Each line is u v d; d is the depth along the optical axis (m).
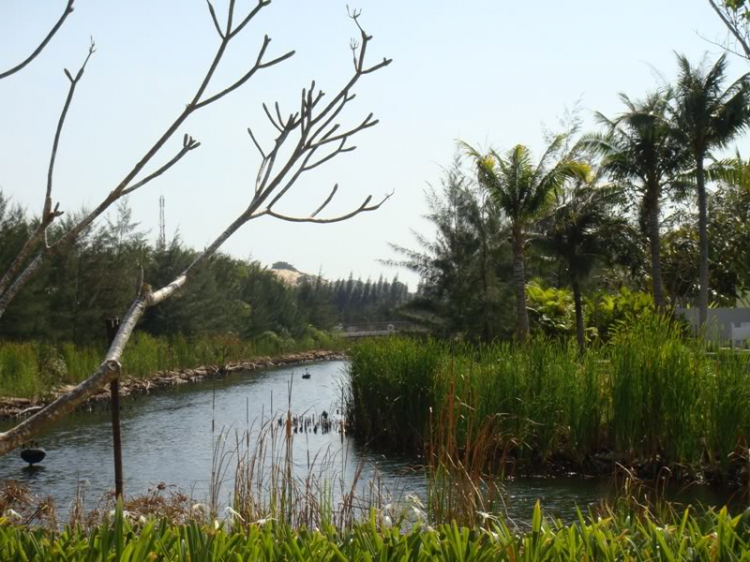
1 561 3.45
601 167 30.30
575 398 14.12
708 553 3.43
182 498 7.36
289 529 3.95
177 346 39.12
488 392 14.51
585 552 3.40
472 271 31.53
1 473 14.72
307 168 3.43
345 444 16.66
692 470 12.59
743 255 37.50
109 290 36.53
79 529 3.99
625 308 31.28
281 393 28.33
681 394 12.93
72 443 18.23
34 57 3.20
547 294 32.44
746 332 27.02
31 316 31.41
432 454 7.32
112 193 3.30
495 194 28.00
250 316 52.88
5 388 24.23
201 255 3.46
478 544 3.51
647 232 34.06
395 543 3.56
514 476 13.05
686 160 28.36
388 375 17.23
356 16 3.36
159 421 21.62
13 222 31.81
